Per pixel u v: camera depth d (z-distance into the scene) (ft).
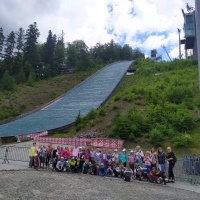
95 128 140.67
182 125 115.14
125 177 62.80
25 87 327.67
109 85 276.00
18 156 91.20
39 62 394.52
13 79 318.24
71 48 457.68
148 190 52.90
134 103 159.94
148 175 63.82
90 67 422.41
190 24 318.45
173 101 148.87
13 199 41.22
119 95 180.55
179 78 199.00
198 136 108.78
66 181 55.26
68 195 44.96
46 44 430.20
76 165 70.33
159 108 132.98
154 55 456.04
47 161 75.20
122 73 317.83
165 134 111.96
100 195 46.11
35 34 399.65
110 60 509.35
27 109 262.06
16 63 372.79
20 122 198.08
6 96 283.38
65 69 438.40
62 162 71.20
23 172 63.52
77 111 204.74
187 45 340.80
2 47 391.45
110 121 141.18
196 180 64.23
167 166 67.21
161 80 206.18
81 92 277.03
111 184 56.54
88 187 51.55
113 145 112.47
